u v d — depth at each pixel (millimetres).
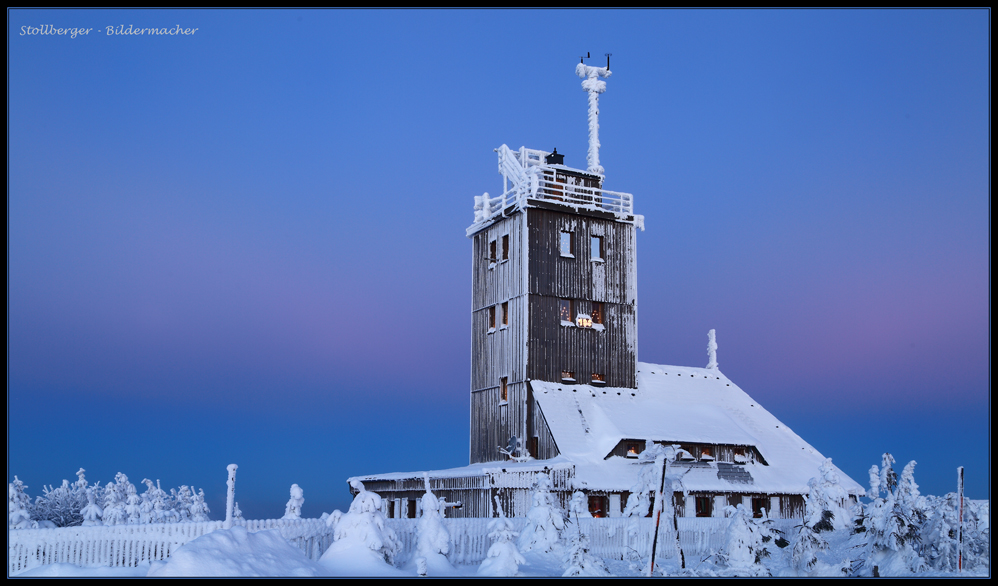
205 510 52375
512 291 60812
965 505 32344
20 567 28047
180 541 30016
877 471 44531
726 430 59438
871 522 32812
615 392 60938
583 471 52375
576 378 60188
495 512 49406
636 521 40219
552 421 56250
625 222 63875
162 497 54000
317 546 34219
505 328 61000
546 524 36656
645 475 39938
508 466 53344
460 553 39562
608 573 29938
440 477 53625
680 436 56500
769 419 64625
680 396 63719
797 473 59250
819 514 41031
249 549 25922
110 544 29375
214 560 24469
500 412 60469
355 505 30828
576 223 62094
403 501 56500
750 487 55781
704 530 43750
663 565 35688
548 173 62406
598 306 62312
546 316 59812
